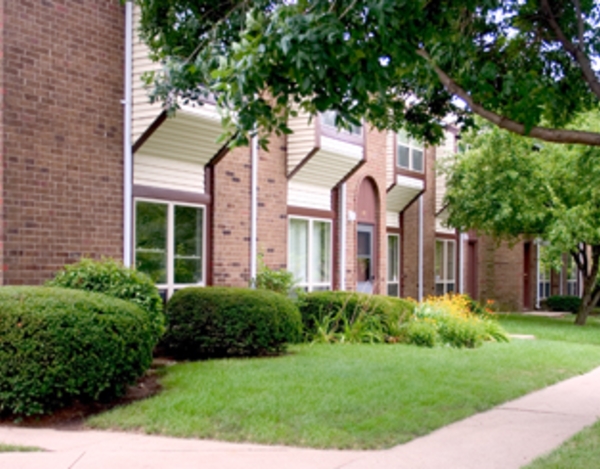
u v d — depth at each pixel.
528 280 27.59
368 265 17.95
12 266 9.11
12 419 7.13
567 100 9.95
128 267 9.62
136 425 6.79
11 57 9.17
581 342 15.62
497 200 18.77
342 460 5.75
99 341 7.29
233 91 6.74
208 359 10.66
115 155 10.57
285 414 7.02
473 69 8.60
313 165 14.91
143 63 10.68
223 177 12.77
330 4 6.93
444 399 8.05
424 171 20.66
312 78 6.59
